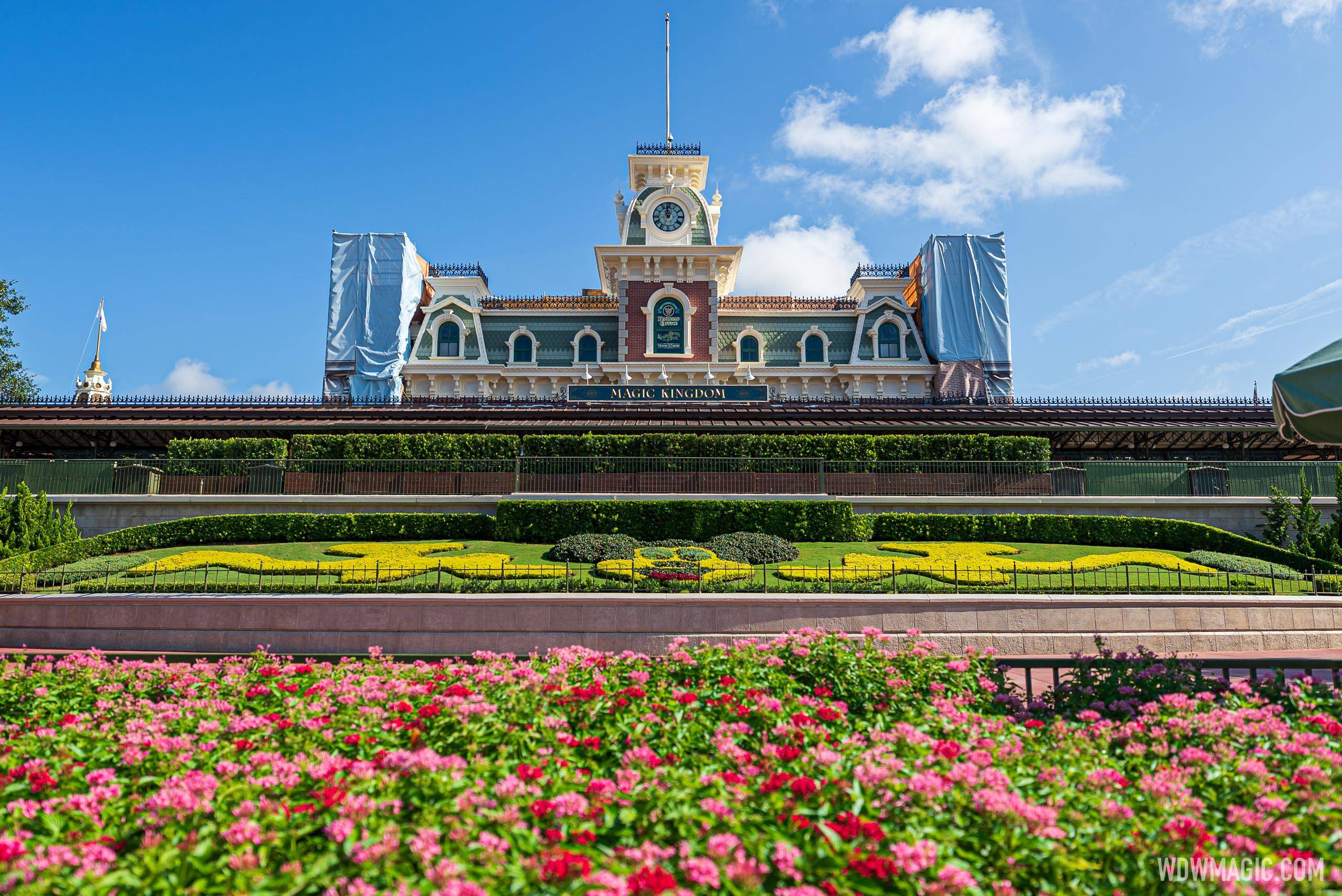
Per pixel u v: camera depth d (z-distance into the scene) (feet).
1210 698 25.46
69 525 82.48
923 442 98.94
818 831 14.93
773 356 168.96
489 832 15.29
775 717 22.63
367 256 172.96
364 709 23.41
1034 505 92.32
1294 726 23.32
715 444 99.30
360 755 20.76
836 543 84.58
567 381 163.63
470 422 110.63
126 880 13.62
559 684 25.46
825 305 180.96
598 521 85.10
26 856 13.79
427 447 98.37
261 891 13.56
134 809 16.93
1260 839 16.16
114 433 113.91
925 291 176.76
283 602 57.26
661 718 22.86
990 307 173.06
